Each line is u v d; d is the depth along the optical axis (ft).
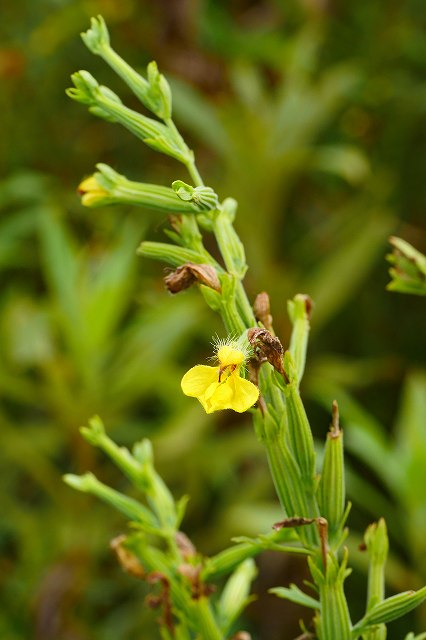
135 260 1.92
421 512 1.62
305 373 2.13
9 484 2.14
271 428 0.84
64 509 1.93
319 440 2.18
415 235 2.42
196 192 0.82
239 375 0.81
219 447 1.96
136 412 2.30
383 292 2.38
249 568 1.00
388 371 2.25
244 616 1.99
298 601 0.87
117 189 0.88
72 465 2.18
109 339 1.97
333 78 2.26
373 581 0.88
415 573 1.71
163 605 0.94
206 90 2.44
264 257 2.14
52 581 1.83
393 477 1.62
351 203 2.44
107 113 0.87
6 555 2.16
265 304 0.85
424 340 2.32
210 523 2.13
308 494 0.84
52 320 1.99
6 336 1.96
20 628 1.89
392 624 1.87
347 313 2.36
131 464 0.97
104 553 1.91
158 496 0.97
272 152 2.14
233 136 2.16
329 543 0.85
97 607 2.03
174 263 0.87
